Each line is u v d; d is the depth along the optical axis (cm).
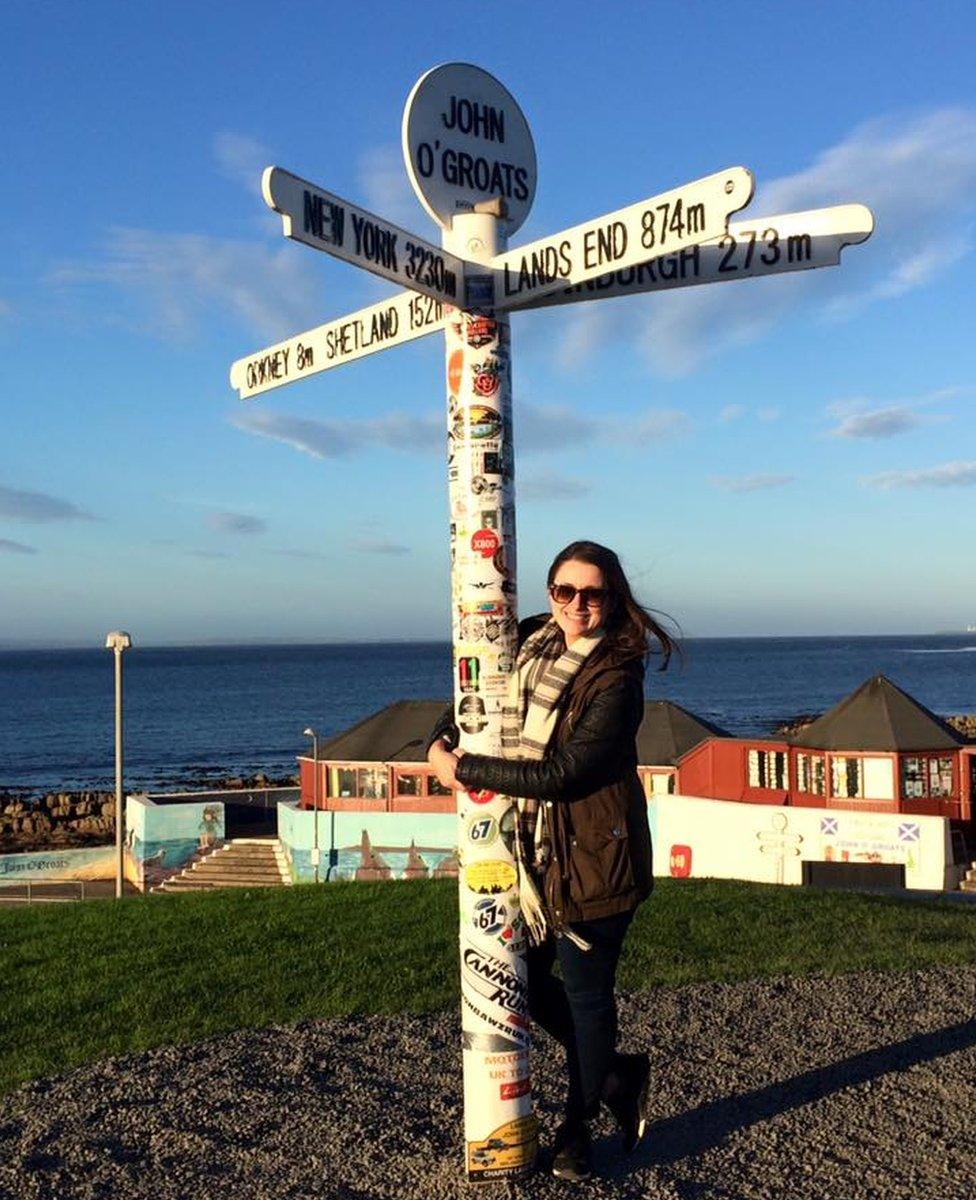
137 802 3656
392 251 404
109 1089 547
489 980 414
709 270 436
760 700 14638
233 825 3953
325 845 3231
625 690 379
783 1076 545
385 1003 696
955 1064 561
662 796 2355
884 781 2812
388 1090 535
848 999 700
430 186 438
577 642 393
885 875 2106
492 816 412
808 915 1029
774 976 766
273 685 19650
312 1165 449
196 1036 636
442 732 441
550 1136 466
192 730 11838
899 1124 483
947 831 2081
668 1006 684
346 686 19150
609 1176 430
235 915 1036
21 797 7050
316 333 496
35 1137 486
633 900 388
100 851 3744
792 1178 431
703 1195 416
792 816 2183
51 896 3456
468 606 429
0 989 771
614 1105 407
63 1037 645
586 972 394
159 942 905
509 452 438
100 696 17138
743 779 3078
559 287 419
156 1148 471
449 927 936
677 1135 471
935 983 744
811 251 423
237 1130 487
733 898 1128
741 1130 477
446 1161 445
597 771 375
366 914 1014
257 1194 426
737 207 364
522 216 469
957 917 1055
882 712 2889
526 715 405
